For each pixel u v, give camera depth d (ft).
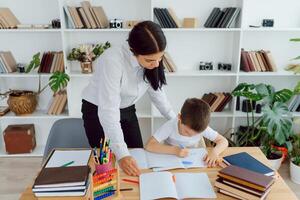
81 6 9.19
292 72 9.41
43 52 9.84
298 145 9.13
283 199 3.92
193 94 10.40
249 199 3.83
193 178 4.37
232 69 9.91
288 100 9.13
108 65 4.73
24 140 9.99
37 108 10.43
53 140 5.87
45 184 3.57
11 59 9.66
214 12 9.09
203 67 9.87
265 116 7.98
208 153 5.05
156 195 3.89
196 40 9.81
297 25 9.57
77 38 9.71
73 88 10.16
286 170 9.24
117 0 9.41
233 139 9.86
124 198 3.94
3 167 9.50
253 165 4.54
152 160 4.86
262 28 8.82
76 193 3.63
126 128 6.14
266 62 9.44
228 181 3.99
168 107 6.02
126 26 9.44
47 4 9.37
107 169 4.03
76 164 4.58
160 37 4.22
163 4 9.46
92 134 5.90
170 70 9.59
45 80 10.16
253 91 9.68
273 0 9.36
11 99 9.53
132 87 5.26
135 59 4.78
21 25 9.05
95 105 5.61
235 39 9.48
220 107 9.84
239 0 9.02
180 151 5.03
